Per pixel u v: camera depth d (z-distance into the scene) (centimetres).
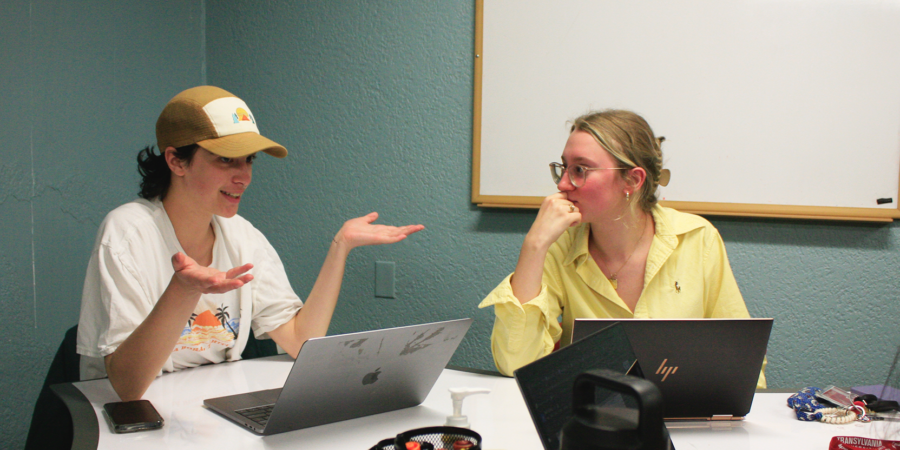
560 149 161
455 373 117
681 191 154
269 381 111
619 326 69
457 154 172
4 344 140
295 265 193
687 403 87
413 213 177
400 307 180
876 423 87
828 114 144
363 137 183
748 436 84
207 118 113
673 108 153
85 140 160
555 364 57
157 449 76
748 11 147
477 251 171
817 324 149
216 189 117
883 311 146
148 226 120
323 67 187
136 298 112
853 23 141
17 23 142
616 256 127
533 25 161
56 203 152
